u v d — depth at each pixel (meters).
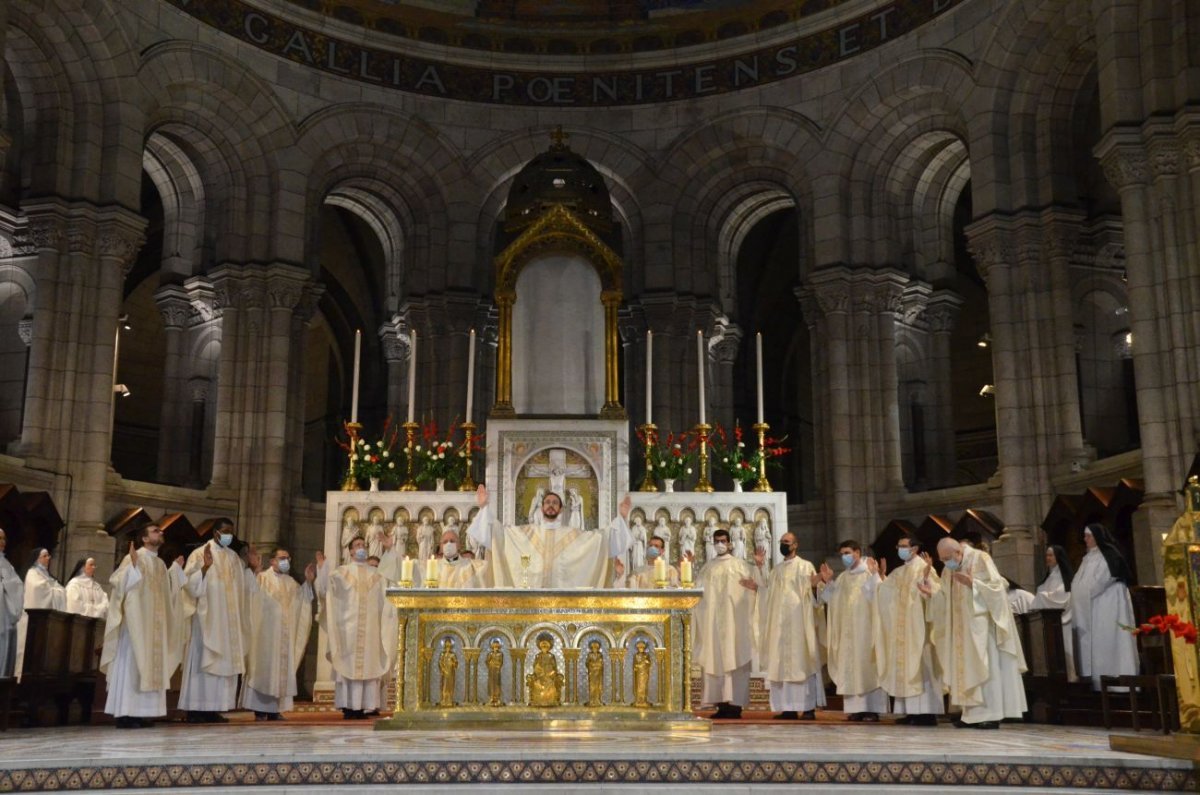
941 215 28.06
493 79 29.03
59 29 23.03
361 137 27.83
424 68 28.64
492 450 20.83
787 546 17.47
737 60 28.34
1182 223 19.33
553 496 15.02
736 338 29.84
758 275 35.84
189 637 16.62
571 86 29.14
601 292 21.94
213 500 25.20
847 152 26.86
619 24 28.95
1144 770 9.17
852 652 16.66
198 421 27.50
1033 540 22.67
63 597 17.88
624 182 28.70
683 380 28.08
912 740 11.52
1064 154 23.86
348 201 29.69
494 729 12.89
